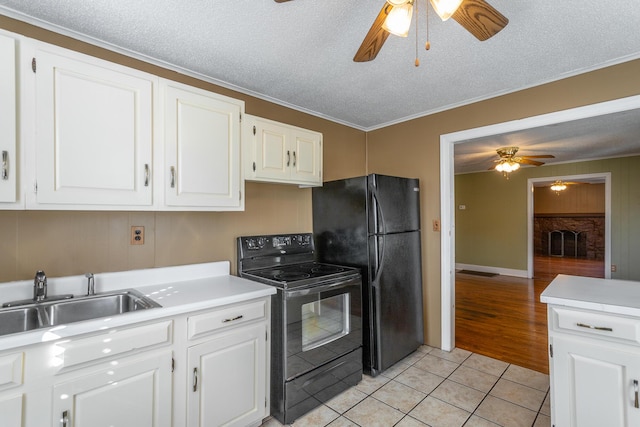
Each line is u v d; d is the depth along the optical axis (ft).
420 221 10.61
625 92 7.10
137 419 4.84
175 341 5.26
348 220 9.12
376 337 8.48
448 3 3.79
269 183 9.19
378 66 7.34
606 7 5.32
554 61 7.16
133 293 6.15
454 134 9.89
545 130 12.39
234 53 6.75
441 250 10.14
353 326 8.09
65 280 5.87
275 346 6.76
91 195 5.19
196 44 6.39
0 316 4.96
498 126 9.00
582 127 11.98
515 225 22.09
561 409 5.38
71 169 5.00
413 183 10.02
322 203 9.85
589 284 6.37
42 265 5.74
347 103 9.67
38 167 4.72
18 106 4.56
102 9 5.31
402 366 9.11
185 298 5.74
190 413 5.41
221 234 8.15
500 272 22.71
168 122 6.04
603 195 30.45
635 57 6.93
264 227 9.07
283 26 5.81
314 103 9.64
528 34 6.10
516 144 14.85
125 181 5.53
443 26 5.79
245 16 5.51
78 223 6.12
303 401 6.86
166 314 5.11
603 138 13.76
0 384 3.79
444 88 8.59
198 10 5.33
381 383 8.20
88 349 4.40
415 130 10.86
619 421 4.87
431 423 6.57
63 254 5.95
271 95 9.02
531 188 21.45
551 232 33.27
